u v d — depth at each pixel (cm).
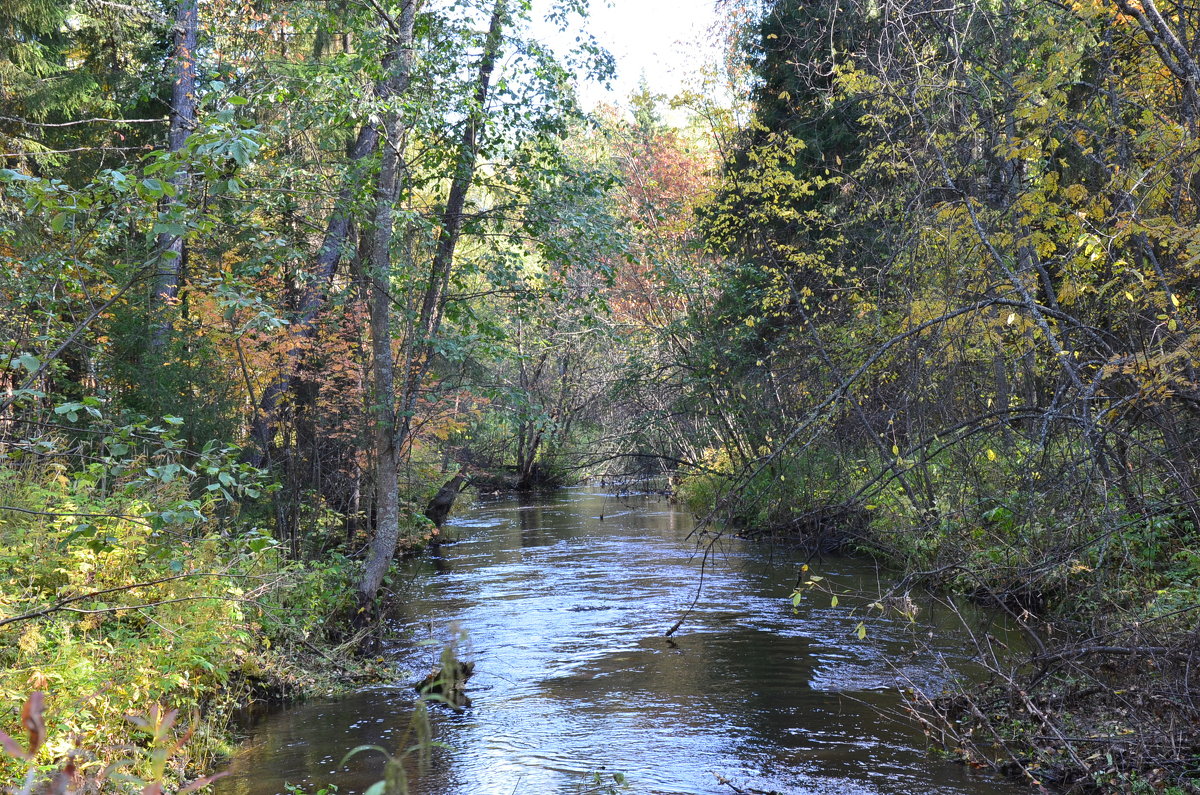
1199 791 504
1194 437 604
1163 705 602
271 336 1254
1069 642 659
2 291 662
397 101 1088
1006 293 707
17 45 1574
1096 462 576
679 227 2106
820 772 632
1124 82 665
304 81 1159
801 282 1630
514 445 3694
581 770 655
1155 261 611
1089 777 562
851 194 1345
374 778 641
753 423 1789
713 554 1661
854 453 1116
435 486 2555
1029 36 763
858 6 1139
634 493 3359
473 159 1234
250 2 1656
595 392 2830
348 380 1552
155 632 719
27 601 662
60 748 525
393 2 1186
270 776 651
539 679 916
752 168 1670
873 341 914
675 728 745
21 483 796
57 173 1769
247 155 512
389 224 1170
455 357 1159
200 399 1199
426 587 1467
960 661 856
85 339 977
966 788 588
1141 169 627
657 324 2286
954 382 807
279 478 1380
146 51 1928
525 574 1568
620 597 1323
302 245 1372
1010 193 823
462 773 655
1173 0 611
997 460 727
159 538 763
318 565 1127
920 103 828
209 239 1284
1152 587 741
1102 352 658
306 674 916
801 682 854
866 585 1282
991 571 713
